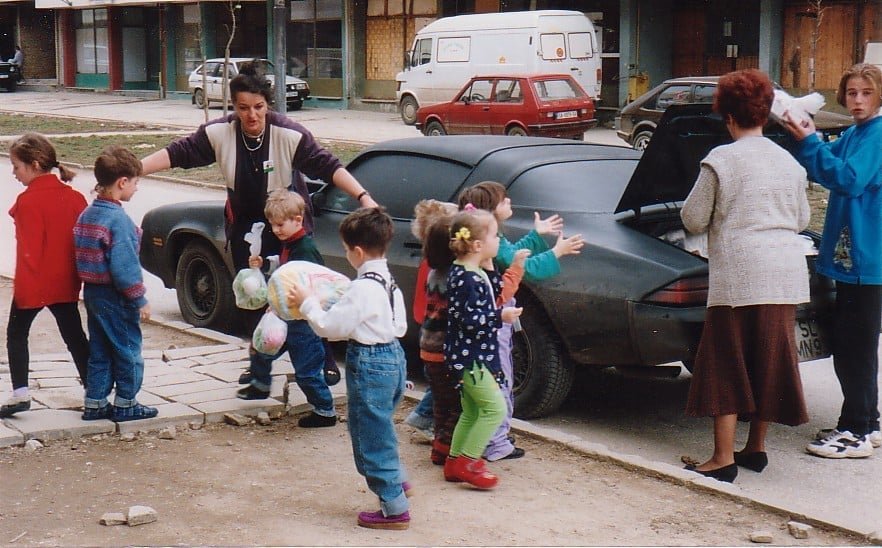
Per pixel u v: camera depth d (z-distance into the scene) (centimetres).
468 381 529
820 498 566
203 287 884
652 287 621
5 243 1356
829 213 634
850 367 634
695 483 548
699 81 2133
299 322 617
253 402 655
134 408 616
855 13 2866
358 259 485
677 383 785
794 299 573
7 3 5425
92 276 593
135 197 1805
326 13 4025
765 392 576
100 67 5100
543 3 3434
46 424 602
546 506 520
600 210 680
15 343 612
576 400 739
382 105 3897
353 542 466
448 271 550
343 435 620
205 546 458
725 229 574
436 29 3120
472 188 582
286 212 601
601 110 3297
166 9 4666
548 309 654
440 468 573
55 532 470
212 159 646
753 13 3092
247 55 4466
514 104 2442
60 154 2373
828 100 2934
